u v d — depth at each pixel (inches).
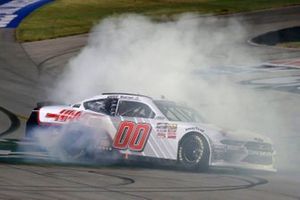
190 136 1206.3
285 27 4311.0
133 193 887.1
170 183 1013.2
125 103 1290.6
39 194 837.2
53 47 3503.9
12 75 2746.1
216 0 5511.8
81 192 872.3
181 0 5374.0
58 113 1336.1
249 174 1234.0
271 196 930.7
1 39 3718.0
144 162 1330.0
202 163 1197.7
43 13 4598.9
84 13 4643.2
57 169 1117.1
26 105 2186.3
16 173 1026.7
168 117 1252.5
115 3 5098.4
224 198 887.7
